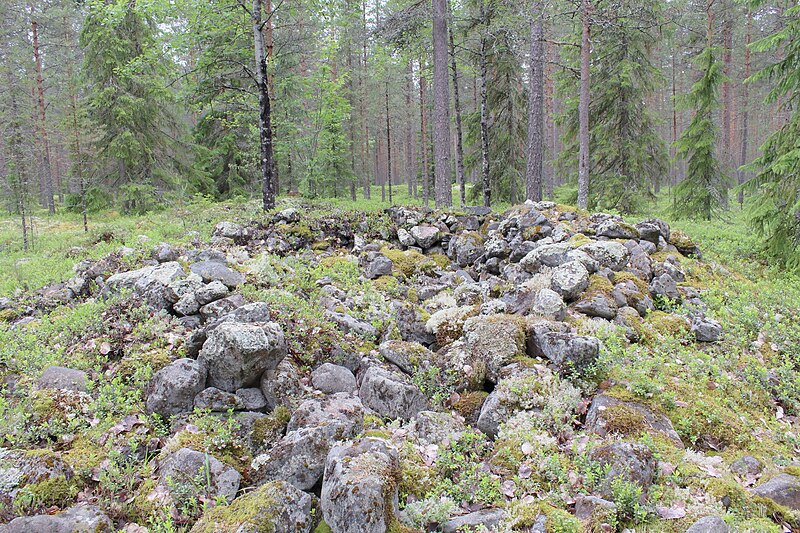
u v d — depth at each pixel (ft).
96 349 18.75
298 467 13.10
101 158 69.87
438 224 38.58
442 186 50.55
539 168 51.98
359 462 11.94
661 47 85.61
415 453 14.11
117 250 29.45
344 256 34.81
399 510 11.96
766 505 11.73
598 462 12.75
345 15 50.47
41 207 89.81
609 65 62.80
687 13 65.67
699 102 60.03
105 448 13.70
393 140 156.25
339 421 14.02
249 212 46.29
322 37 56.95
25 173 58.23
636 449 12.64
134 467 13.30
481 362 18.33
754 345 21.65
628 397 15.88
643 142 61.87
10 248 49.26
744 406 17.66
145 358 17.56
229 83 59.93
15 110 84.53
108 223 58.44
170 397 15.19
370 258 34.06
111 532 11.16
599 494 12.15
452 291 29.14
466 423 16.42
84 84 71.20
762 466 13.60
